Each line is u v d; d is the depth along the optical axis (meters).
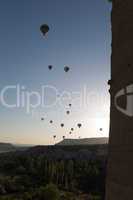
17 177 80.06
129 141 3.08
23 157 107.25
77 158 101.81
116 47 3.52
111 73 3.62
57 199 54.91
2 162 105.00
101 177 71.94
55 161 98.81
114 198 3.29
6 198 58.38
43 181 77.38
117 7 3.55
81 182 71.62
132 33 3.18
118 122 3.32
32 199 55.88
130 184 2.99
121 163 3.17
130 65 3.17
